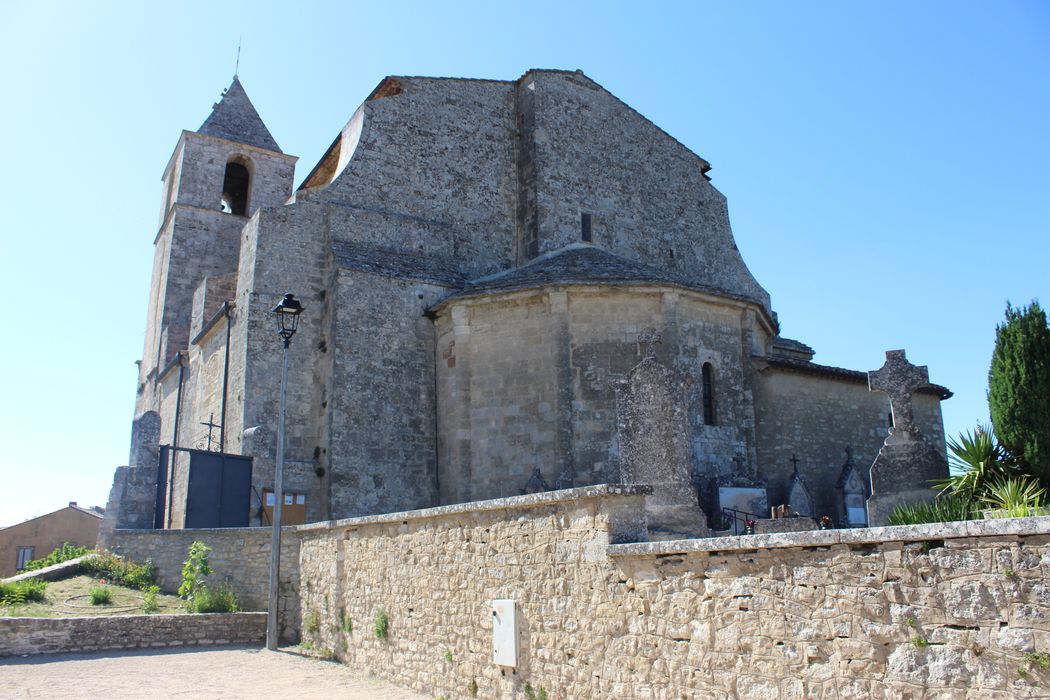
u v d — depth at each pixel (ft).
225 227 129.18
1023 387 41.06
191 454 64.95
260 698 35.37
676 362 67.56
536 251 86.69
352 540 45.37
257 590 56.90
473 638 33.01
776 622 21.40
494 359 69.77
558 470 65.10
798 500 76.18
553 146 90.58
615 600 26.23
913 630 18.61
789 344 101.60
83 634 48.60
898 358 48.62
